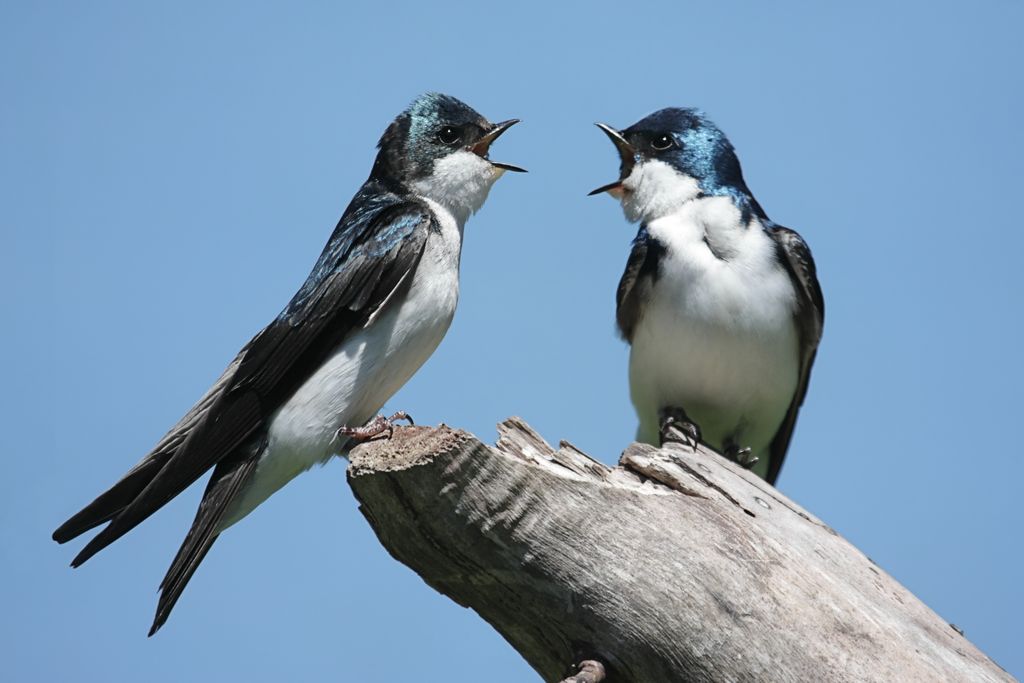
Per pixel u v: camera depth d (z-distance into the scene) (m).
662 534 6.98
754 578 6.96
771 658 6.79
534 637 7.37
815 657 6.77
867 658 6.79
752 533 7.18
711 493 7.43
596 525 6.93
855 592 7.16
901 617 7.14
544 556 6.92
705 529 7.09
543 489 6.88
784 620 6.86
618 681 7.11
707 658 6.83
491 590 7.23
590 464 7.36
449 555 7.12
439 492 6.80
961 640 7.23
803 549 7.30
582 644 7.07
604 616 6.91
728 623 6.84
